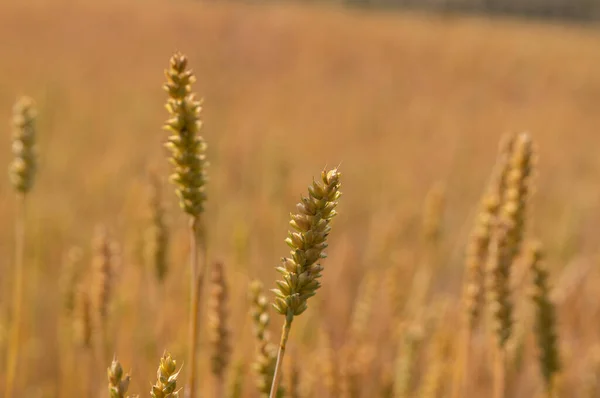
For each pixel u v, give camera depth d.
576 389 5.03
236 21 36.50
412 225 7.50
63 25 31.44
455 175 15.17
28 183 3.12
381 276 6.00
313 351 4.71
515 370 4.00
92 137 14.80
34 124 3.15
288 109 23.08
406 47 37.12
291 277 1.51
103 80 23.78
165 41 32.09
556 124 25.34
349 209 10.57
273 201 7.58
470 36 42.00
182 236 5.36
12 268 6.26
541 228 9.86
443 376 4.18
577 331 5.83
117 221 8.31
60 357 5.01
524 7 73.75
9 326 4.92
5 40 27.50
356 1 69.62
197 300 2.09
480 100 30.06
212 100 22.92
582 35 51.69
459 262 7.41
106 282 3.40
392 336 5.07
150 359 4.22
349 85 30.41
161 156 9.81
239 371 3.31
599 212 11.93
